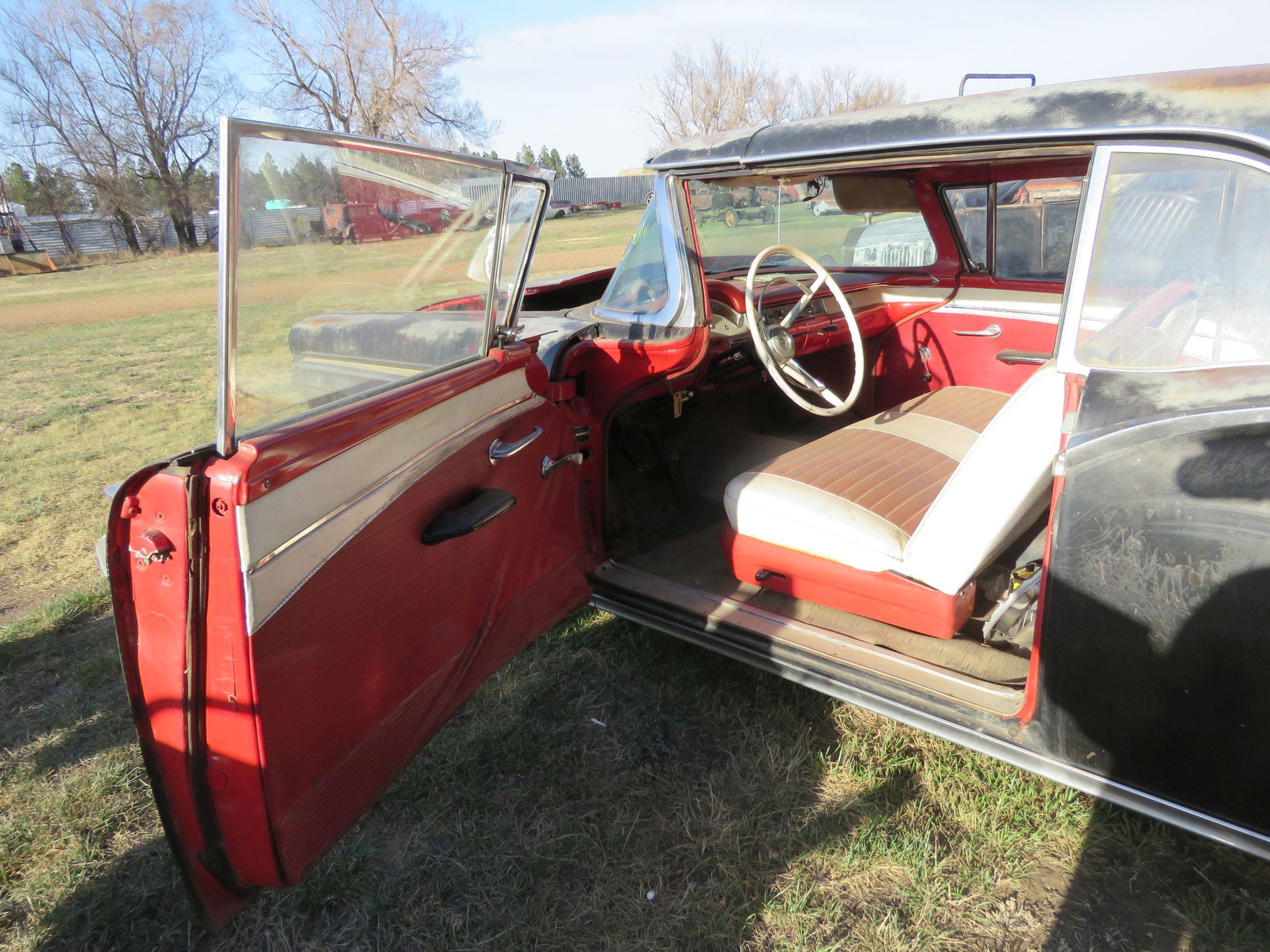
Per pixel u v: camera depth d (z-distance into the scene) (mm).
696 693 2514
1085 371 1594
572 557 2414
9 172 42875
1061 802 2010
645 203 2461
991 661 1968
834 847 1930
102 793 2225
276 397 1381
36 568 3732
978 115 1764
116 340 11234
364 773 1617
